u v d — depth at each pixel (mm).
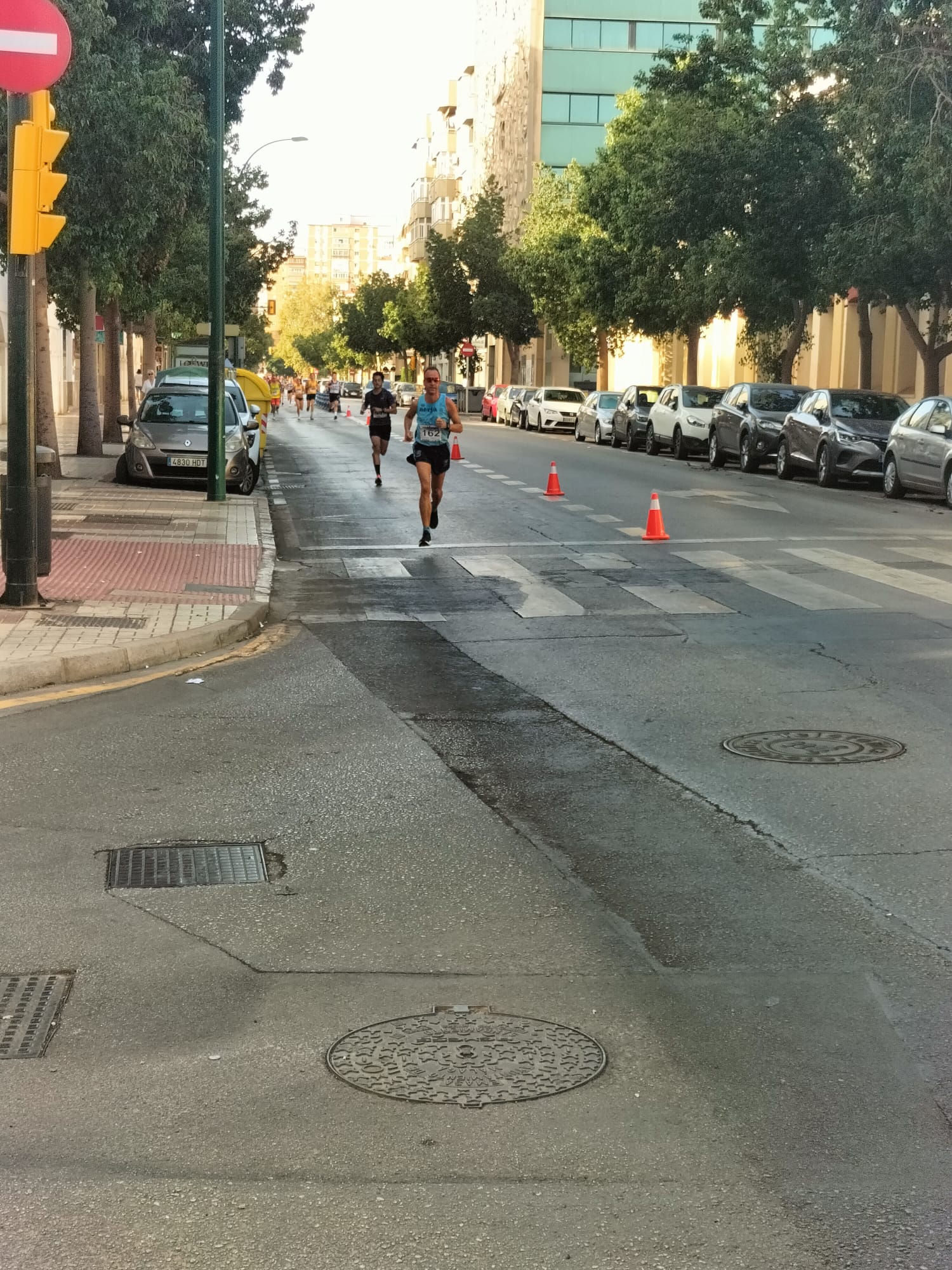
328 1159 3533
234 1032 4305
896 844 6129
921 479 23312
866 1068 4047
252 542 16922
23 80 10578
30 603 11805
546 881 5691
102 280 25422
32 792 6988
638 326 49219
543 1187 3393
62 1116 3768
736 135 32781
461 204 112000
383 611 12961
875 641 11227
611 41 81125
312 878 5758
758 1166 3496
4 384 42875
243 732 8305
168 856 6035
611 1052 4148
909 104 25047
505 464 32375
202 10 28500
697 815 6578
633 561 16031
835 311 46875
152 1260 3090
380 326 123438
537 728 8398
